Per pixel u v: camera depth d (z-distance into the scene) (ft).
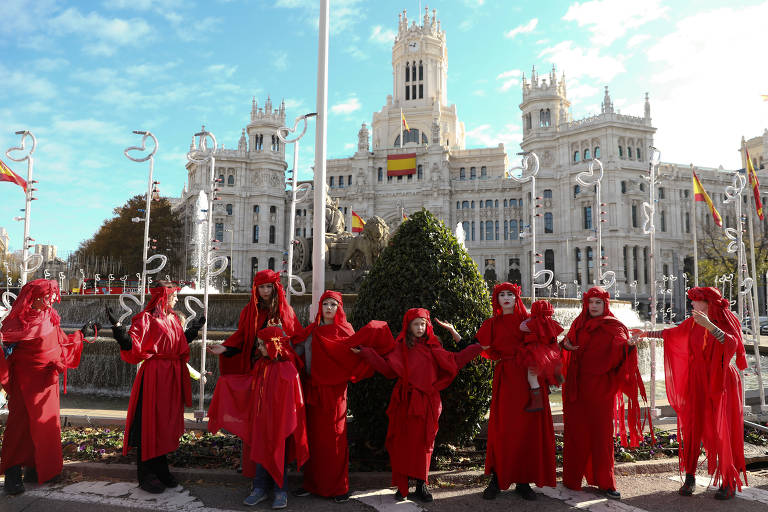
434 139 259.60
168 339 17.07
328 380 16.31
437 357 16.29
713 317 17.76
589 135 220.84
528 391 16.39
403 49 316.60
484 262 248.73
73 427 23.34
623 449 20.70
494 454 16.71
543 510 15.46
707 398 17.16
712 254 150.71
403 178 262.06
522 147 246.47
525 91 249.34
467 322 18.72
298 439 15.71
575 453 17.15
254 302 17.07
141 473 16.67
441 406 16.47
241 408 16.33
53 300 17.57
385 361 16.14
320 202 22.22
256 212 259.19
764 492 17.34
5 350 16.20
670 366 18.39
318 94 23.06
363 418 19.08
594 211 209.26
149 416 16.29
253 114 270.67
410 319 16.49
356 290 49.32
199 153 26.45
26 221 27.91
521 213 246.27
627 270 212.43
